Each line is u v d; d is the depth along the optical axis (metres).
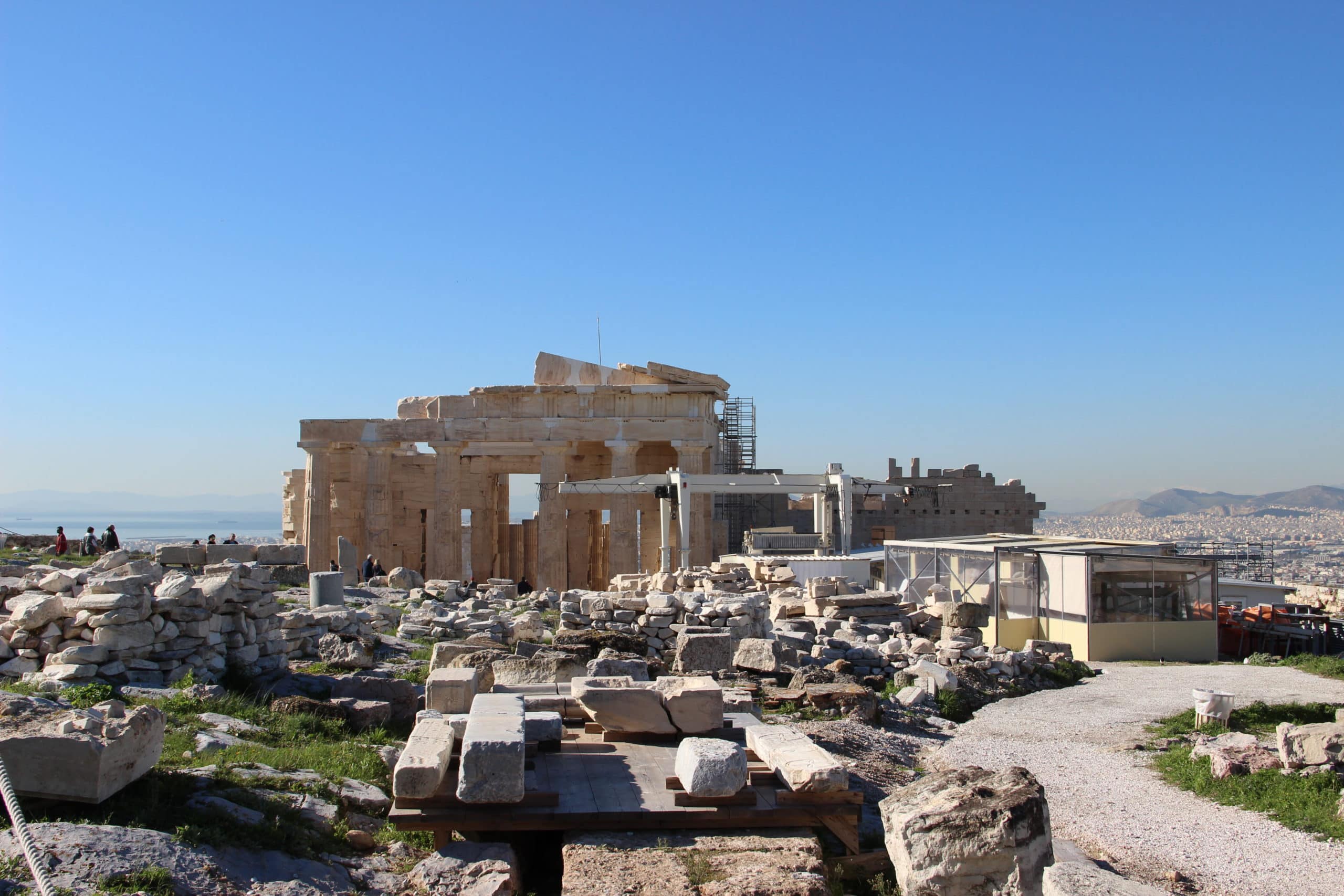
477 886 10.69
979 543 46.50
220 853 10.68
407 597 38.84
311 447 67.56
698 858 10.90
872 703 22.05
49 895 8.68
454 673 16.52
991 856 9.77
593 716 14.79
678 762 12.52
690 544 60.09
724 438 86.56
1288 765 18.64
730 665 25.09
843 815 11.97
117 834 10.34
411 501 75.06
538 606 37.97
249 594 20.34
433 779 11.63
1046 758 20.34
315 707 17.36
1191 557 38.12
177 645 18.50
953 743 21.59
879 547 77.00
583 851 11.07
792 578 41.78
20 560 41.09
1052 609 39.16
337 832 12.20
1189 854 14.95
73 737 10.91
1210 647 37.84
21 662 17.72
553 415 65.12
